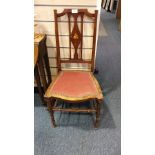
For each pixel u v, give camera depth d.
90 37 1.62
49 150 1.34
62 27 1.58
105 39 3.86
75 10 1.39
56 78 1.49
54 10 1.39
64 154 1.31
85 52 1.71
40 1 1.45
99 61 2.82
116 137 1.46
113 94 2.01
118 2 5.48
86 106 1.82
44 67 1.71
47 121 1.62
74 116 1.69
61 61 1.60
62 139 1.44
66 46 1.68
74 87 1.35
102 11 6.90
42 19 1.54
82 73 1.57
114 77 2.36
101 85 2.18
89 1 1.44
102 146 1.38
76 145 1.38
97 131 1.51
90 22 1.54
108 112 1.73
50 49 1.73
